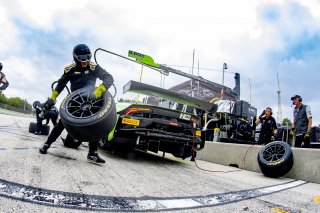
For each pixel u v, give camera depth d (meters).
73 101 3.01
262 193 2.61
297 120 5.35
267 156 4.24
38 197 1.56
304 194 2.83
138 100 4.70
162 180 2.71
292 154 3.99
